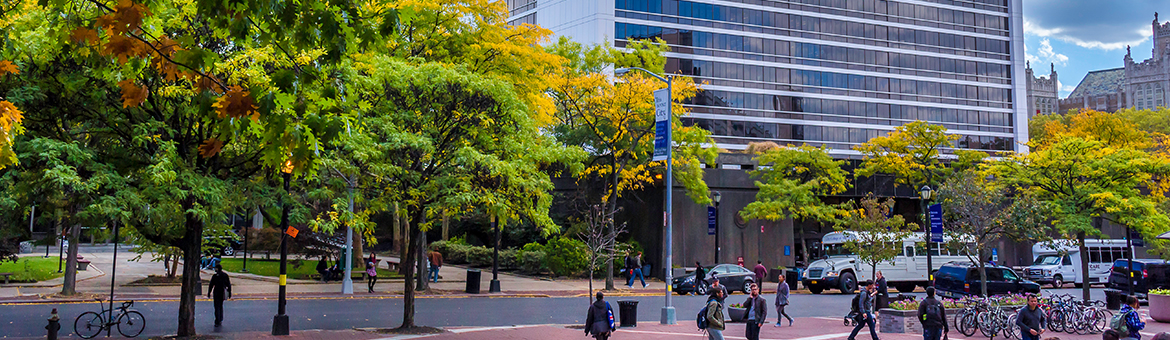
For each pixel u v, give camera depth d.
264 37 7.31
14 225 12.83
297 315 20.73
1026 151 71.56
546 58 30.36
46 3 7.52
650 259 42.12
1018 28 73.38
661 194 41.94
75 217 12.20
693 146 36.88
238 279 32.78
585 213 34.78
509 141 17.69
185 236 15.57
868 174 43.94
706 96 62.19
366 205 17.56
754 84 63.97
